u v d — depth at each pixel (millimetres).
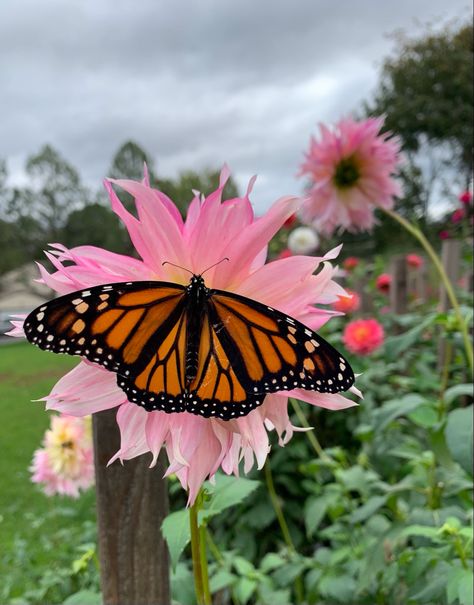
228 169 165
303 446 466
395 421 389
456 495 315
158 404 149
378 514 341
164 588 227
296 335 153
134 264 167
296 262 170
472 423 255
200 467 150
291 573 329
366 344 470
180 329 155
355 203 384
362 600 307
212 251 167
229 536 456
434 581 239
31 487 799
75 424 396
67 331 147
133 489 224
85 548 312
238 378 153
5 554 548
